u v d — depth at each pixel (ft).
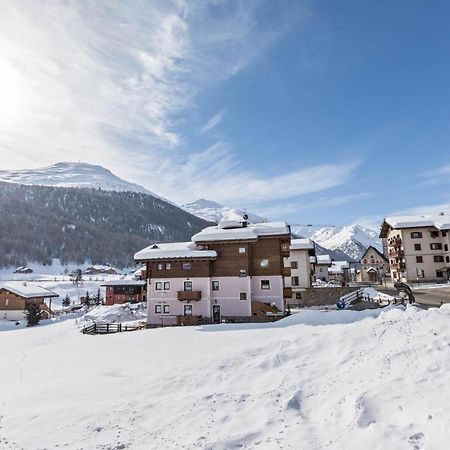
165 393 46.52
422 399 29.71
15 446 34.50
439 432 24.57
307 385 42.14
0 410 45.37
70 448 33.27
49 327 159.94
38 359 78.28
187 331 98.94
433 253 228.22
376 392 33.19
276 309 136.98
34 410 44.09
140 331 109.29
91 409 42.50
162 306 143.13
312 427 31.73
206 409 38.99
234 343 72.33
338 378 41.73
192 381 49.67
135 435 34.68
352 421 29.94
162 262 146.00
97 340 97.40
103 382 53.21
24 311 205.26
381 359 41.73
